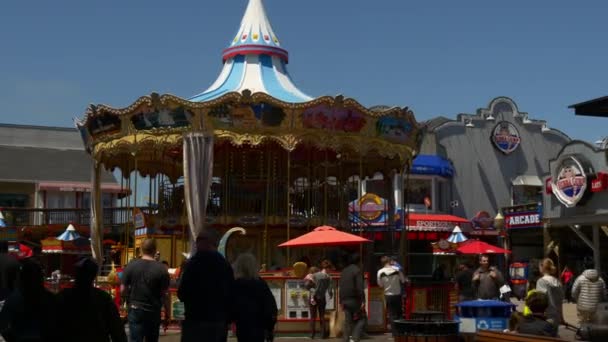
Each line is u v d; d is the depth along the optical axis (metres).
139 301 10.27
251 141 20.48
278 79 24.42
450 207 39.66
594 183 32.16
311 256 23.50
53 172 46.91
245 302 9.08
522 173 41.62
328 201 25.00
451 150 40.41
